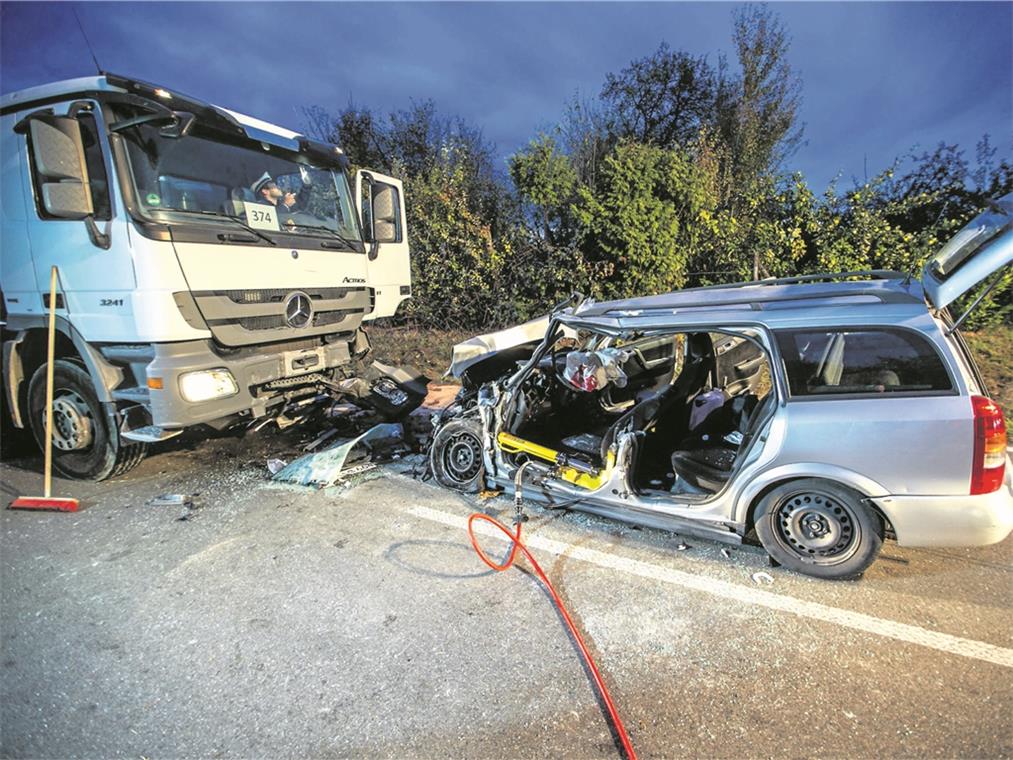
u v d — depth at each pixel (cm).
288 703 264
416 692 267
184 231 431
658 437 444
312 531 417
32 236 463
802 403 321
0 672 290
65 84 424
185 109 441
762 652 283
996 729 234
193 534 419
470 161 1259
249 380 486
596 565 361
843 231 923
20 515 458
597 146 1104
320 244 543
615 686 265
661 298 438
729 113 1255
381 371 633
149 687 276
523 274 1027
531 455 436
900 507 306
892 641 286
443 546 390
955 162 891
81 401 502
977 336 793
